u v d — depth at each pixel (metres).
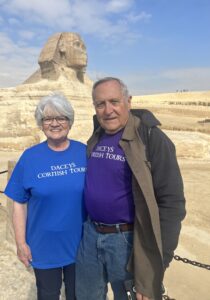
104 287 3.32
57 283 3.38
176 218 2.68
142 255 2.78
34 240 3.26
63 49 25.95
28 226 3.30
